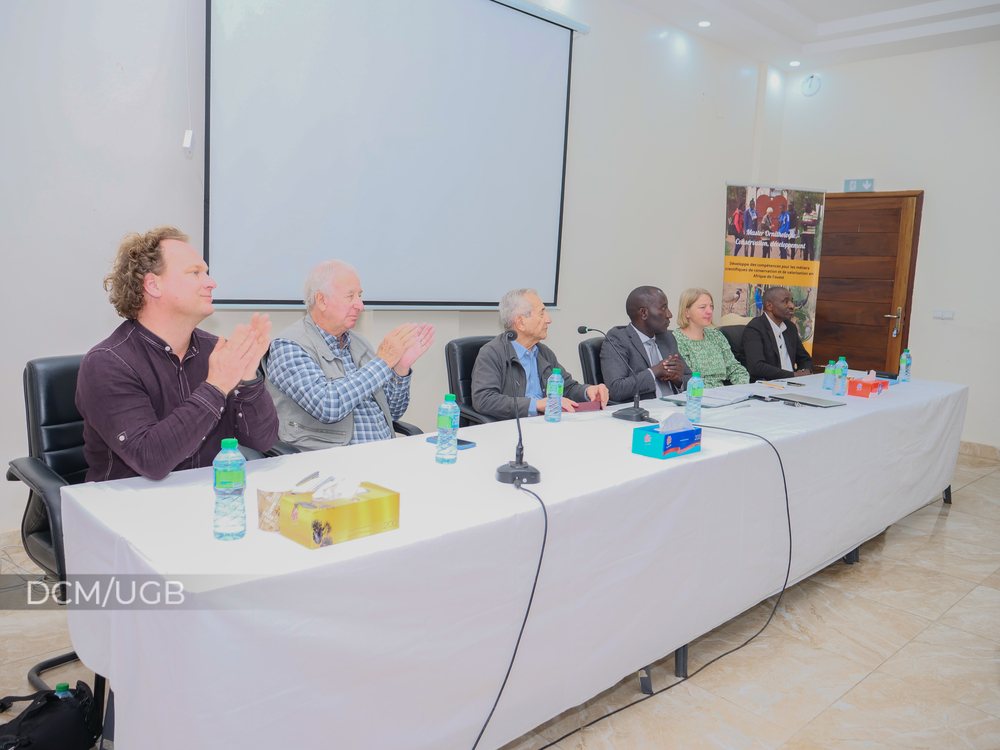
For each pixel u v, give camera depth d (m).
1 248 2.36
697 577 1.75
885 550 2.87
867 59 5.03
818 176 5.34
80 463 1.70
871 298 5.11
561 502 1.36
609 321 4.49
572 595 1.42
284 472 1.50
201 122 2.74
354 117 3.08
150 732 1.03
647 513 1.57
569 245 4.16
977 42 4.55
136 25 2.55
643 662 1.65
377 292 3.28
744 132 5.23
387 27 3.13
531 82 3.73
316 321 2.02
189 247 1.48
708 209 5.05
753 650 2.02
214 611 0.91
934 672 1.93
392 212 3.27
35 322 2.46
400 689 1.14
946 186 4.77
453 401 1.65
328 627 1.03
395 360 1.95
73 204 2.49
